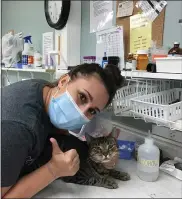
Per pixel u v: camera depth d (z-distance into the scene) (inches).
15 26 101.6
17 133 26.3
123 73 44.4
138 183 35.2
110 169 37.3
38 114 30.9
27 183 28.3
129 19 56.5
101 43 64.1
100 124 50.2
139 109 39.3
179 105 34.9
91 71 31.3
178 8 45.5
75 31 71.4
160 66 37.2
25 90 31.7
